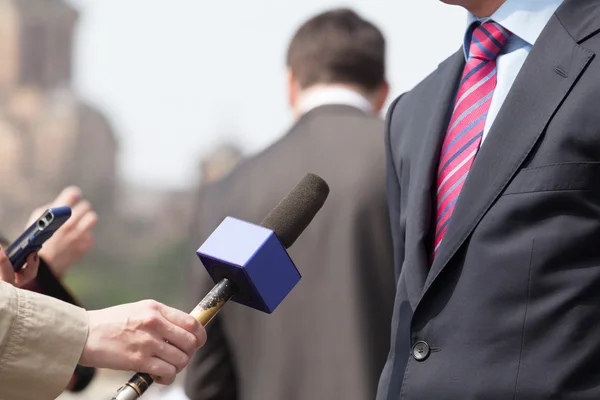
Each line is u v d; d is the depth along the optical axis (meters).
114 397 2.41
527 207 2.40
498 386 2.38
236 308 3.63
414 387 2.49
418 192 2.69
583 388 2.34
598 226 2.36
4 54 57.44
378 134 3.69
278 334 3.54
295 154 3.67
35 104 57.53
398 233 2.88
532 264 2.38
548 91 2.46
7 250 3.01
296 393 3.50
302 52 3.91
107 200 60.25
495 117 2.59
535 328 2.37
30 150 56.66
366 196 3.56
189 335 2.45
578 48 2.46
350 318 3.49
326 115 3.76
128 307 2.50
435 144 2.71
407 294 2.66
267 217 2.59
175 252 58.91
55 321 2.48
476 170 2.49
